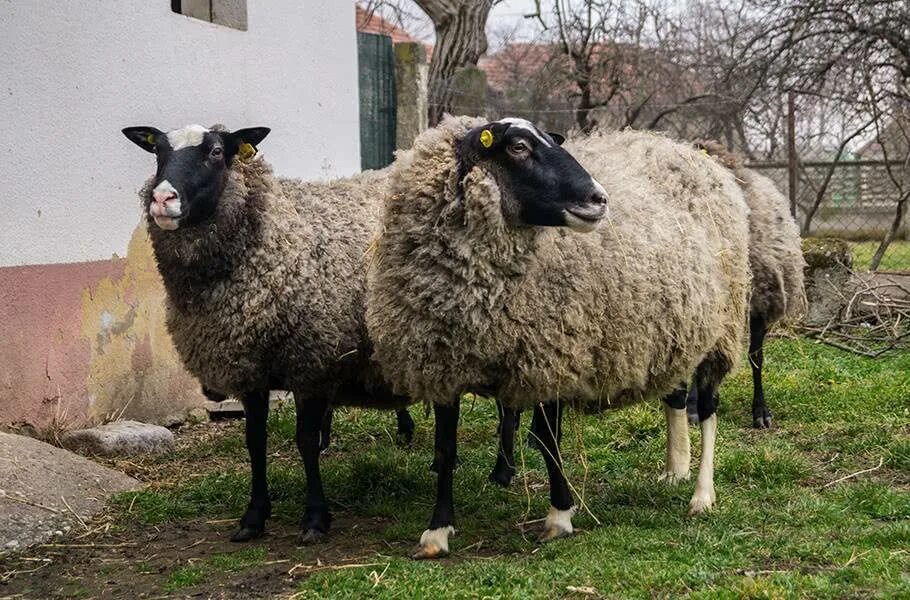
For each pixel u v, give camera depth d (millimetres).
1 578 5070
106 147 8031
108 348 7992
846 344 10781
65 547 5523
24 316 7219
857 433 7195
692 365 5688
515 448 7191
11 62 7125
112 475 6660
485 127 4738
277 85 10055
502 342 4828
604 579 4383
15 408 7129
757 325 7988
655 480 6312
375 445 7570
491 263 4781
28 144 7277
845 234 18969
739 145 17547
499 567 4562
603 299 5012
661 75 16734
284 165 10180
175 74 8742
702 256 5684
